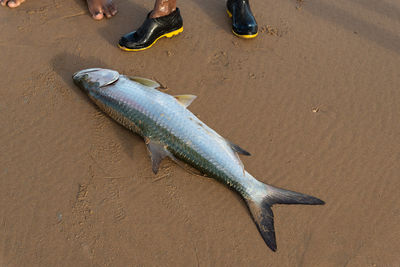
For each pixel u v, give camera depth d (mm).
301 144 2787
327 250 2611
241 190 2641
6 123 2760
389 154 2787
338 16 3166
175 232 2619
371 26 3139
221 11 3145
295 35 3078
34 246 2572
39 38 2969
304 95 2902
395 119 2869
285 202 2621
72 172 2691
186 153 2678
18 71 2873
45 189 2658
